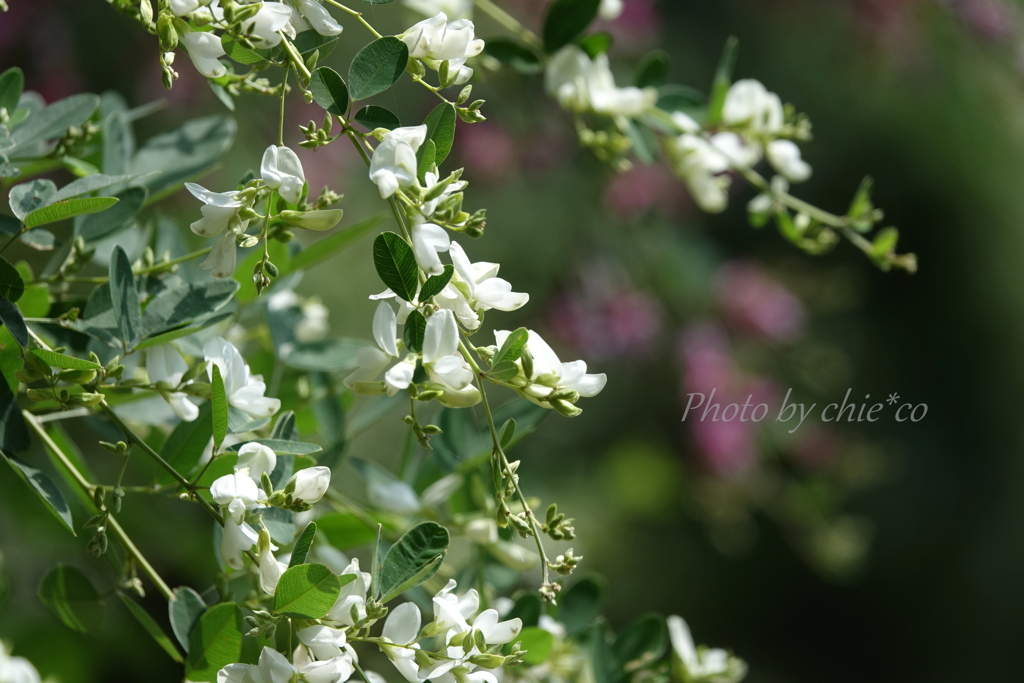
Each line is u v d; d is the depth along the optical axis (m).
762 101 1.41
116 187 1.26
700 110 1.41
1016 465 4.67
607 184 2.98
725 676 1.30
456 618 1.17
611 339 3.11
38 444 1.52
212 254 1.16
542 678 1.28
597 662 1.28
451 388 1.16
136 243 1.30
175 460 1.21
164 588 1.19
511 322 3.09
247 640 1.23
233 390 1.20
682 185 3.11
